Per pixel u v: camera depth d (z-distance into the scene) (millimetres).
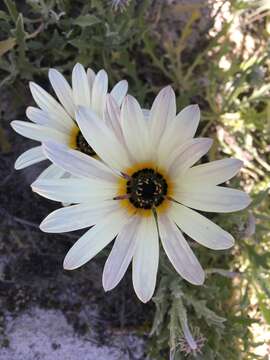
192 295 163
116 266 118
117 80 186
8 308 169
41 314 171
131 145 118
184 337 151
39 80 182
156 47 195
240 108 193
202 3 199
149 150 119
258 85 179
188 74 186
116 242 119
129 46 182
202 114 192
